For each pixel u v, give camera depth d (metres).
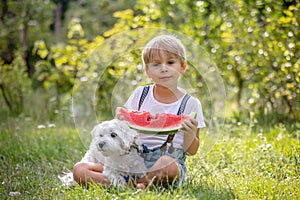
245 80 7.97
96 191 3.85
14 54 10.72
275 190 3.95
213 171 4.66
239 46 7.55
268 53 7.05
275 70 7.10
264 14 7.80
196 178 4.38
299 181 4.23
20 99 9.06
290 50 6.75
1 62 9.45
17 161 5.38
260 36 7.27
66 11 15.49
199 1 7.81
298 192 3.92
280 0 6.98
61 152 5.67
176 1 8.10
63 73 8.99
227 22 7.74
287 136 5.82
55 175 4.79
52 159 5.33
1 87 8.97
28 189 4.18
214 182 4.20
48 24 13.05
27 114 8.65
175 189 3.90
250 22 7.33
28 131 6.88
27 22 11.53
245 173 4.48
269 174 4.43
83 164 4.19
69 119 7.91
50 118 8.24
